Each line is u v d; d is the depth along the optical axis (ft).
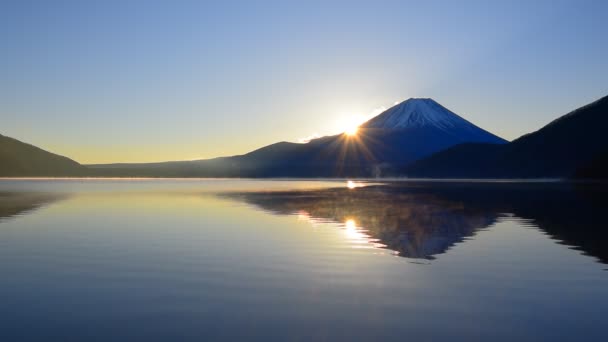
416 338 29.63
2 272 47.39
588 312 34.32
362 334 30.32
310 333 30.50
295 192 226.17
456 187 298.76
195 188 290.15
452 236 71.92
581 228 80.74
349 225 86.38
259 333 30.53
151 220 95.35
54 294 39.50
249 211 115.55
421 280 43.83
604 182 408.26
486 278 44.50
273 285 42.22
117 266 50.14
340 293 39.60
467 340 29.27
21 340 29.60
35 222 91.40
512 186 312.50
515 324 31.99
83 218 99.19
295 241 67.21
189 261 52.80
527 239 68.44
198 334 30.37
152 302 37.17
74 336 30.19
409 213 109.81
